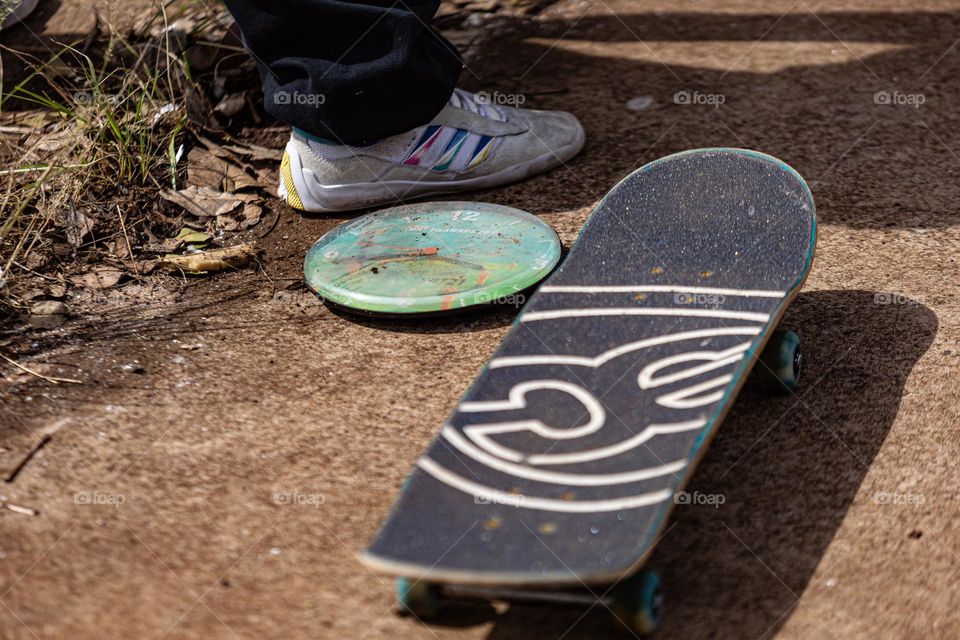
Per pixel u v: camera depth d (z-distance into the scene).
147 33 3.85
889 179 3.28
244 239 3.12
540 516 1.71
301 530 2.02
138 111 3.34
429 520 1.70
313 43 2.92
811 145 3.48
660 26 4.41
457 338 2.64
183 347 2.61
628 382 2.02
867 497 2.08
